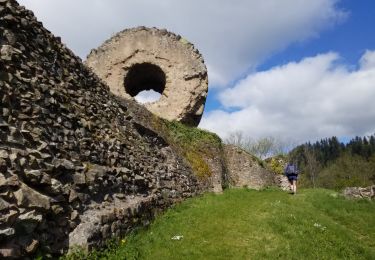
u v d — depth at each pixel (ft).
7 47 22.85
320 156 255.91
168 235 29.30
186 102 70.44
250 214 35.60
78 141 27.68
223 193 52.42
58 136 25.26
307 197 48.37
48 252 19.27
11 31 23.98
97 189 26.76
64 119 26.96
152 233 29.37
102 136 32.17
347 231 34.94
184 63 72.02
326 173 185.57
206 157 59.11
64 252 20.47
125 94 70.18
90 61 72.43
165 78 71.97
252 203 41.45
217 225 32.14
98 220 23.58
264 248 27.30
